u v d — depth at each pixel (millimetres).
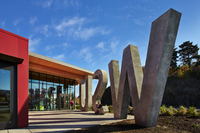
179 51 63156
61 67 20750
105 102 53750
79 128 6629
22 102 7188
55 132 5855
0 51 6617
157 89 6352
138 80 7980
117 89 11031
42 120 9820
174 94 38312
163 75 6359
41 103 21047
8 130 6277
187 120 7910
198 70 40281
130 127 6730
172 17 6086
